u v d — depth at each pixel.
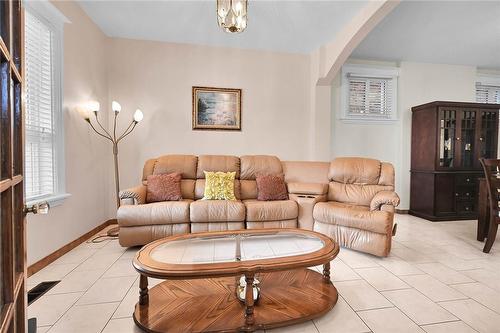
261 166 3.37
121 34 3.43
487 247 2.53
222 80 3.81
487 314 1.55
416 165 4.26
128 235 2.54
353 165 3.20
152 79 3.61
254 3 2.70
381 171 3.08
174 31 3.35
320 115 3.96
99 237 3.01
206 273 1.30
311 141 4.07
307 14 2.91
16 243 0.78
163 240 1.74
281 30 3.29
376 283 1.92
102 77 3.35
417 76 4.41
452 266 2.23
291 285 1.78
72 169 2.70
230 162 3.33
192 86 3.72
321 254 1.50
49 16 2.38
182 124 3.72
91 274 2.06
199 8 2.84
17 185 0.78
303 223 2.87
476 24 3.18
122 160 3.56
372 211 2.49
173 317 1.44
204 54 3.75
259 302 1.58
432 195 3.92
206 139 3.80
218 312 1.49
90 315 1.53
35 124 2.26
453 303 1.66
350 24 3.09
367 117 4.33
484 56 4.16
